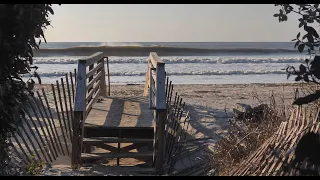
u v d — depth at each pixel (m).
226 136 7.32
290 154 4.38
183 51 49.59
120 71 26.03
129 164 7.21
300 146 3.12
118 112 8.48
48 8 4.26
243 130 7.10
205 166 6.24
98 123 7.40
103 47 50.50
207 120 10.02
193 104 12.71
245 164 5.18
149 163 7.00
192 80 21.83
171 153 7.05
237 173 5.04
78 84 6.67
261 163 4.84
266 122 6.75
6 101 4.23
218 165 5.91
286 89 16.84
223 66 30.66
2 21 3.84
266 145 5.29
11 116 4.41
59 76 23.33
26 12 3.82
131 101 9.88
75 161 6.49
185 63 32.72
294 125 5.16
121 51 48.72
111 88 17.22
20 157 6.12
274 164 4.50
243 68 29.05
